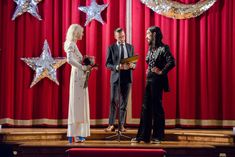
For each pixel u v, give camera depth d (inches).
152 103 301.7
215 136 312.0
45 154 291.7
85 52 372.5
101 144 294.2
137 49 370.3
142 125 305.3
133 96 368.2
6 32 370.0
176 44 370.3
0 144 301.6
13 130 335.3
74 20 371.6
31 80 371.2
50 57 370.3
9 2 371.2
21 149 293.7
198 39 371.2
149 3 370.3
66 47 305.0
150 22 372.8
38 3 372.8
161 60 302.2
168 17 370.3
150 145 290.5
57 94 370.0
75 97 301.9
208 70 368.2
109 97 367.2
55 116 368.8
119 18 372.8
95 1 370.9
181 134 324.2
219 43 369.1
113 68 329.7
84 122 302.2
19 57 370.0
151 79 301.7
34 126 370.3
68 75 370.0
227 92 364.8
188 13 367.6
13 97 369.4
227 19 367.9
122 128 331.0
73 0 371.9
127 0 372.5
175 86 368.2
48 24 371.9
